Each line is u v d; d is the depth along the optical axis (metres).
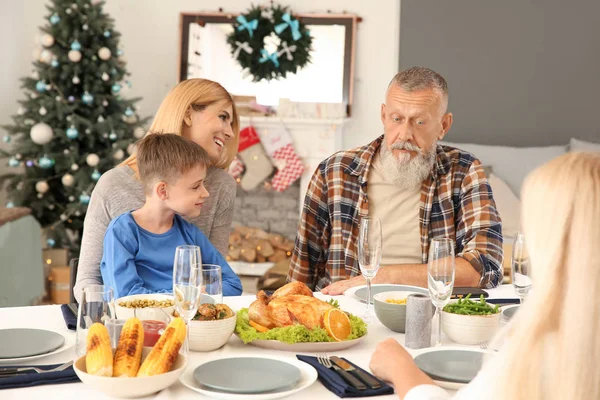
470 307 1.68
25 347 1.47
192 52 5.89
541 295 0.93
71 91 5.17
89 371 1.25
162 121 2.46
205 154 2.07
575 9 5.77
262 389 1.26
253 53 5.78
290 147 5.76
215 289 1.57
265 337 1.52
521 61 5.84
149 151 2.02
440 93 2.53
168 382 1.26
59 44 5.13
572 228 0.92
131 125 5.36
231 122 2.59
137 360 1.28
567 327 0.90
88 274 2.18
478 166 2.60
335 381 1.31
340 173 2.65
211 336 1.51
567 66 5.82
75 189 5.14
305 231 2.67
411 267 2.25
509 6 5.82
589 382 0.89
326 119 5.70
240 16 5.73
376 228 1.79
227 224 2.56
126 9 6.00
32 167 5.20
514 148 5.61
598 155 0.96
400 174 2.55
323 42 5.84
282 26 5.72
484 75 5.88
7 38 5.81
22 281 4.59
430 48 5.89
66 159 5.08
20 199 5.15
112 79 5.20
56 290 5.07
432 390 1.19
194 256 1.45
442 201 2.58
